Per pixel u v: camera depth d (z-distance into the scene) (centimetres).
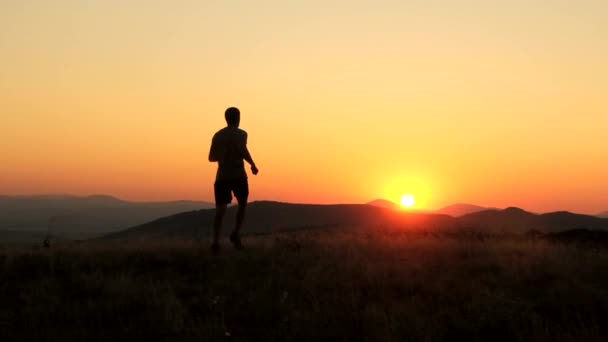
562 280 707
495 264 823
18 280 727
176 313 555
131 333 519
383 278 711
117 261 839
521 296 645
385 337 483
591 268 795
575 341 481
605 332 523
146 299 615
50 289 668
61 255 871
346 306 578
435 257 896
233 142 926
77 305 596
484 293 625
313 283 681
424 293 655
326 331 508
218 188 924
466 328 520
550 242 1191
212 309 591
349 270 759
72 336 509
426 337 491
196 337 501
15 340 495
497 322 524
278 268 783
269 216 7912
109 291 649
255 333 523
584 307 586
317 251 940
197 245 986
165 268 809
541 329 503
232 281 715
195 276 752
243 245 996
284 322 535
